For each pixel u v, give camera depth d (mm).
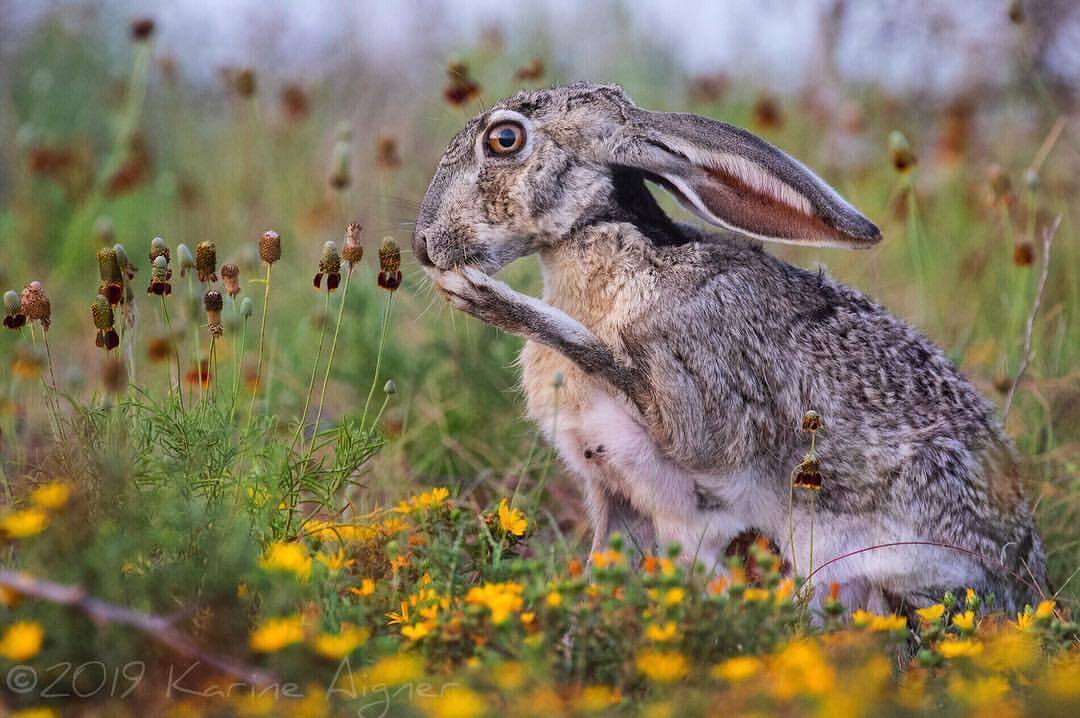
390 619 8297
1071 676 7141
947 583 9617
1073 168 17281
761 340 9875
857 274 14781
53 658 7387
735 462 9844
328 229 16781
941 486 9766
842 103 19328
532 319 9648
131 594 7684
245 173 18250
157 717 7160
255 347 13695
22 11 20672
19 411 12094
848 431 9883
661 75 21047
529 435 12180
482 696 7059
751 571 9836
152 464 8734
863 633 7742
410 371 12781
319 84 20031
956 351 13352
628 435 9820
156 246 9422
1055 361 13141
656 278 9773
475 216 10047
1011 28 18797
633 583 7832
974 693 7105
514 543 9469
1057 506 11492
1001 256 15117
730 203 9867
